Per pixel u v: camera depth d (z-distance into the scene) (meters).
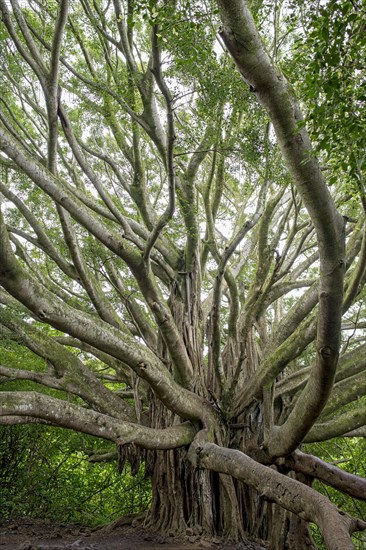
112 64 12.44
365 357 11.17
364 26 5.16
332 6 5.02
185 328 12.53
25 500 14.09
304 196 6.17
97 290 11.94
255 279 13.01
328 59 5.09
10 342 11.28
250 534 11.40
